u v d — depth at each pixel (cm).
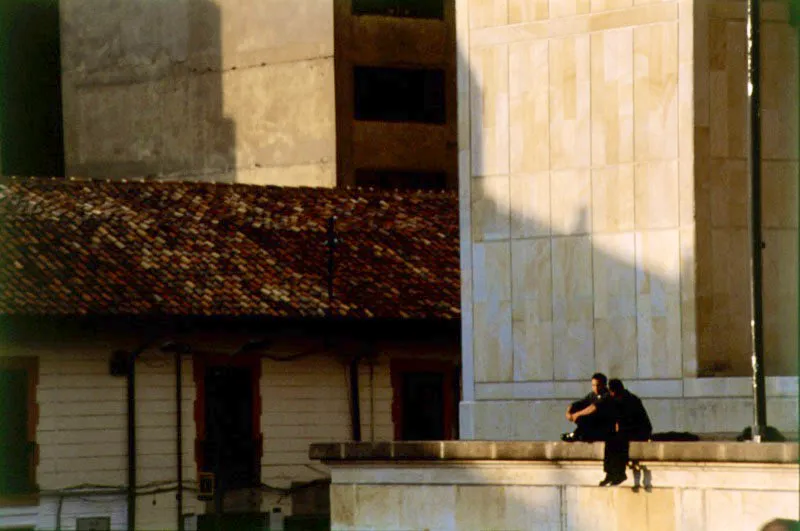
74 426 5650
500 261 4678
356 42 8375
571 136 4562
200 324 5806
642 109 4450
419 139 8456
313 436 5953
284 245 6262
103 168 8812
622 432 3591
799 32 4416
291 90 8394
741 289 4391
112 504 5662
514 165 4659
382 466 3906
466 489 3797
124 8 8812
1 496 5562
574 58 4562
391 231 6469
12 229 6016
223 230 6291
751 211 3697
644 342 4428
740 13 4409
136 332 5741
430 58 8488
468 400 4738
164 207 6375
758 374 3650
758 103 3722
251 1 8494
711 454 3447
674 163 4400
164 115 8694
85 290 5753
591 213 4525
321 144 8312
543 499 3700
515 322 4647
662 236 4412
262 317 5841
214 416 5831
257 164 8456
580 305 4538
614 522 3597
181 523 5731
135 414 5716
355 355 5994
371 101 8412
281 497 5894
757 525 3394
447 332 6106
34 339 5634
